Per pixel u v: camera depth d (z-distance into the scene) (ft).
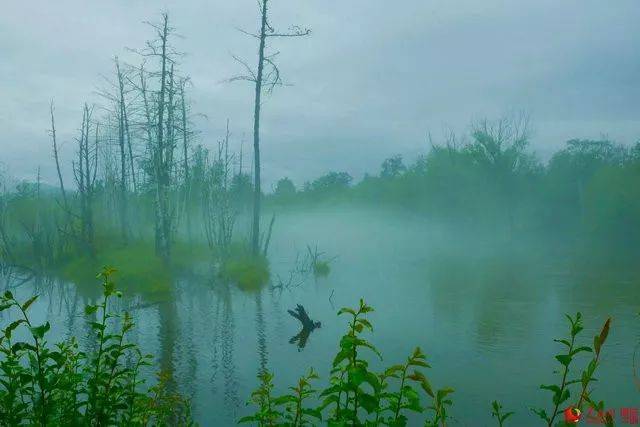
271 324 47.78
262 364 34.12
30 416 9.63
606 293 59.82
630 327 41.22
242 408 25.62
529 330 41.98
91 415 9.67
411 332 42.11
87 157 96.22
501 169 159.84
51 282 80.18
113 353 10.26
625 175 143.43
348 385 7.98
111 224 120.16
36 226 113.19
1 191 123.13
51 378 9.33
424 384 8.60
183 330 45.06
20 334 39.50
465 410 24.95
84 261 87.40
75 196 119.14
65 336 42.22
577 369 30.99
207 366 33.60
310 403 24.39
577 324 8.46
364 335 41.32
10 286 77.77
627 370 30.04
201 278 79.00
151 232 123.03
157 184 92.79
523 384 28.66
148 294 67.15
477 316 48.55
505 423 23.27
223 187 98.17
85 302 62.49
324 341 40.68
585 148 168.55
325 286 72.18
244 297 64.34
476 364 32.71
